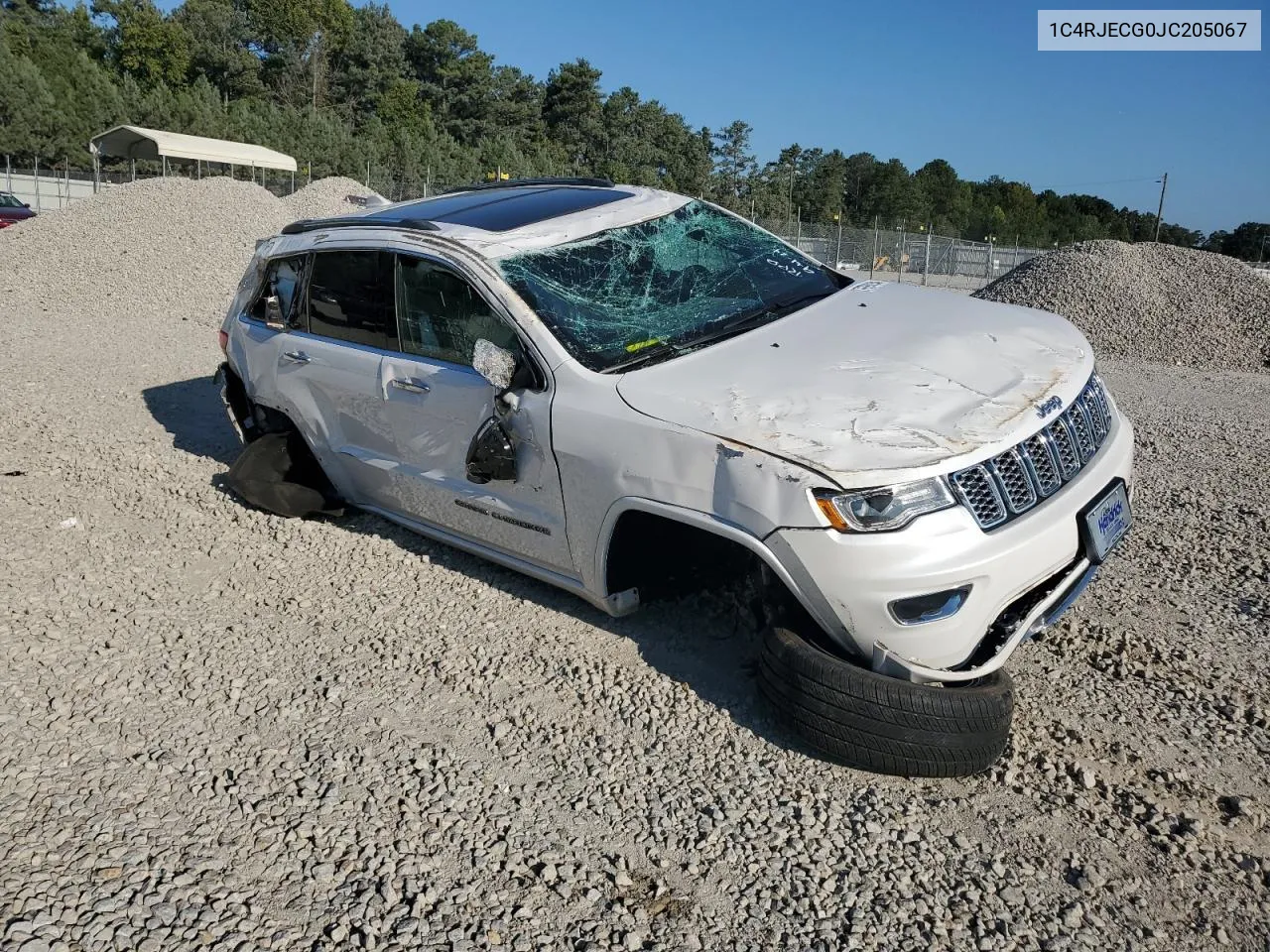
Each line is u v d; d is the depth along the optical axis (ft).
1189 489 20.06
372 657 13.08
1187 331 42.22
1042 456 10.66
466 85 273.95
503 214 15.25
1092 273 47.37
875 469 9.73
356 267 15.78
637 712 11.78
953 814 10.02
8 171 150.82
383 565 15.85
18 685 12.26
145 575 15.62
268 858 9.32
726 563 12.64
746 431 10.51
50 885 8.84
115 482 20.01
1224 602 14.56
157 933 8.34
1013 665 12.73
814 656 10.29
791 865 9.31
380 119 252.62
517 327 12.88
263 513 17.89
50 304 44.70
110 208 53.01
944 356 11.87
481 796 10.28
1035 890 8.99
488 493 13.61
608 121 282.97
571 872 9.20
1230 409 28.91
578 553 12.51
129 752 10.93
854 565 9.77
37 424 24.30
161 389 28.63
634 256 14.51
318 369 16.39
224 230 51.29
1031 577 10.25
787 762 10.84
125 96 186.09
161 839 9.53
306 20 268.82
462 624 13.96
